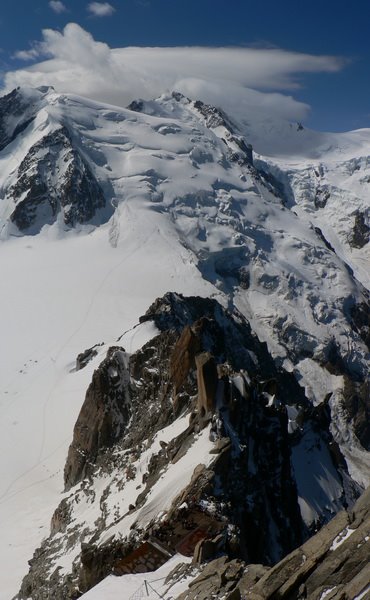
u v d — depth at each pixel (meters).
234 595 38.94
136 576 48.38
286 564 38.66
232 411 81.06
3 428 166.38
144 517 69.25
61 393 179.25
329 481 109.50
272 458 84.88
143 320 173.88
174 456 80.19
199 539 55.84
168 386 101.50
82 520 92.12
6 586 94.25
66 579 73.94
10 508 126.19
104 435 119.12
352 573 36.66
